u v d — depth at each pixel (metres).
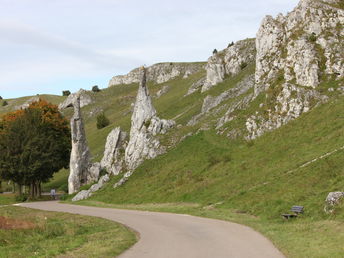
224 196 37.47
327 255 15.53
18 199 67.69
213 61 94.56
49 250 20.38
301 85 53.41
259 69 64.00
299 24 61.91
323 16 59.62
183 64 188.50
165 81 181.75
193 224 28.30
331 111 45.25
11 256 19.52
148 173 56.53
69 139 80.12
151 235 24.28
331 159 32.19
